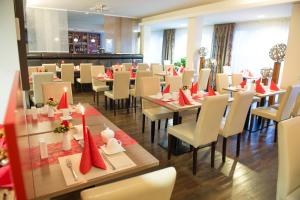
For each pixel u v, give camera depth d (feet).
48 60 22.34
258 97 12.58
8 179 3.47
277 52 15.47
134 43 30.37
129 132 11.75
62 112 6.84
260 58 23.54
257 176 7.98
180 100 8.89
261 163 8.92
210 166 8.52
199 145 7.66
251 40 24.20
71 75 19.86
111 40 28.71
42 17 23.31
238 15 20.48
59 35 24.44
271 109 11.91
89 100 18.60
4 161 3.85
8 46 7.30
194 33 21.74
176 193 6.92
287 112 10.94
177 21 25.38
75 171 3.86
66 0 19.21
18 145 1.74
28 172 2.47
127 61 27.25
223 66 25.02
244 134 12.02
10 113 1.86
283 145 4.61
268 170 8.41
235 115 8.26
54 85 8.83
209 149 9.93
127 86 14.78
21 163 1.78
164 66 25.13
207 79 18.60
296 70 14.74
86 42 40.50
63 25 24.41
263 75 17.67
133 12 24.52
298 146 4.79
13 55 7.39
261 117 12.48
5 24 7.16
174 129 8.52
